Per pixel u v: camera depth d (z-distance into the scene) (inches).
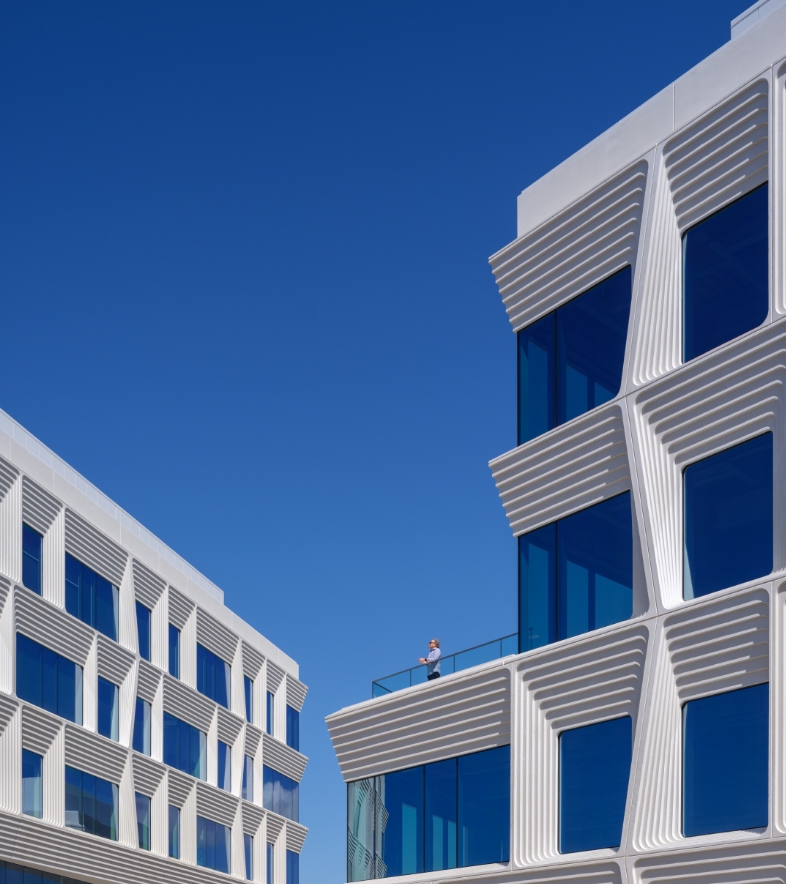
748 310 751.7
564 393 900.0
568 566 867.4
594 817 797.9
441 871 937.5
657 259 816.9
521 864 836.0
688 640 738.2
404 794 999.0
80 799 1640.0
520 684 872.3
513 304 961.5
